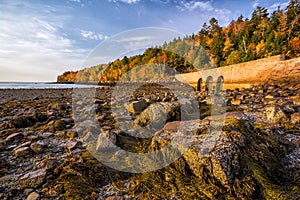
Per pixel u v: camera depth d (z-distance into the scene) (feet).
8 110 28.84
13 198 7.70
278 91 46.14
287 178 8.75
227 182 7.74
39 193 7.96
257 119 20.49
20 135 15.29
